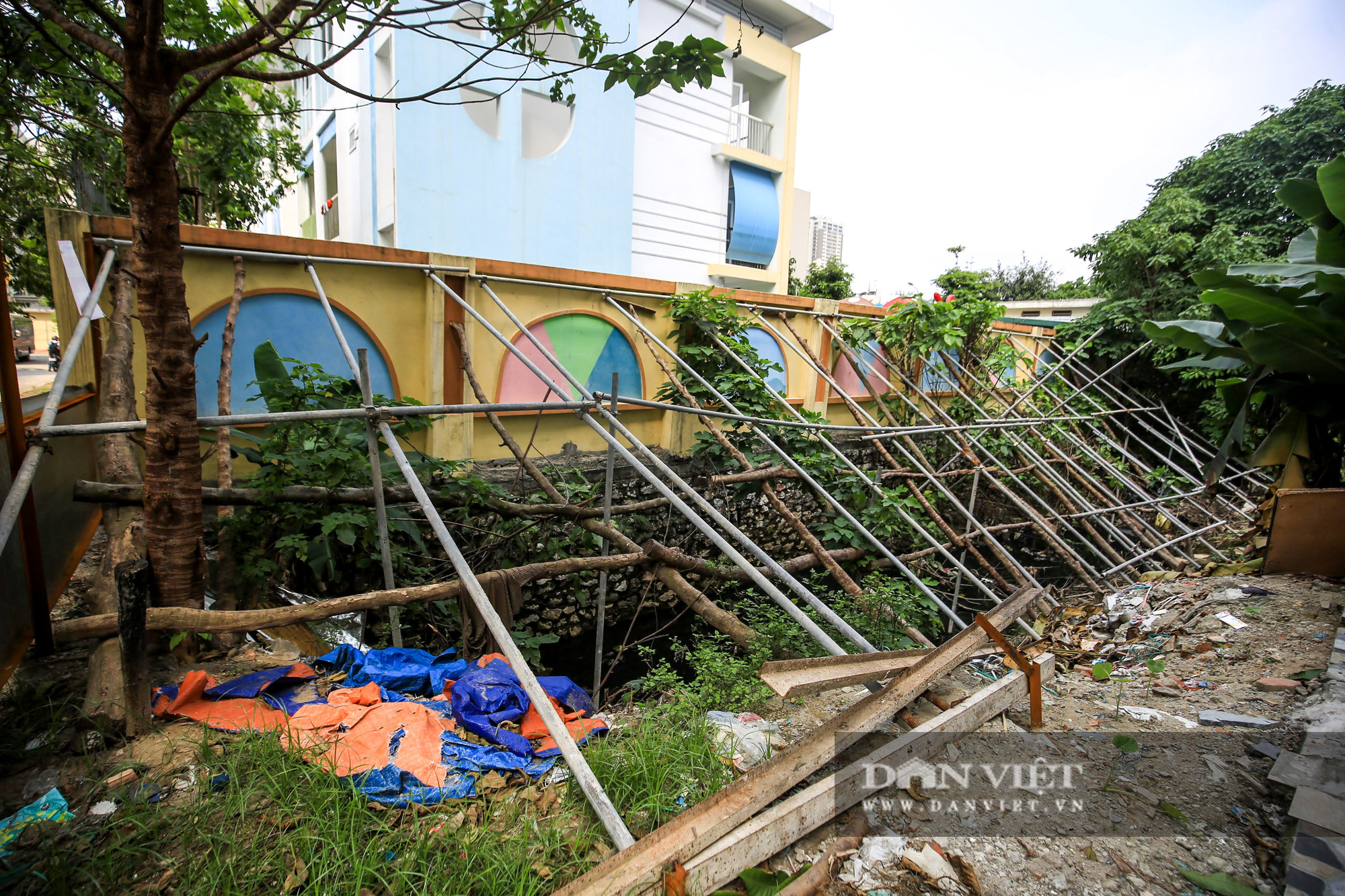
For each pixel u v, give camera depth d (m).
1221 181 11.80
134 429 2.93
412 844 2.02
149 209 2.74
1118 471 9.58
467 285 5.70
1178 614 4.80
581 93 10.48
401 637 4.33
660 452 7.32
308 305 5.11
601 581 4.59
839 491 6.54
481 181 9.55
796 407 7.79
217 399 4.75
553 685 3.13
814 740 2.40
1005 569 8.29
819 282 22.00
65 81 4.86
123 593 2.45
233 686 2.89
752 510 7.95
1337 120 10.73
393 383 5.57
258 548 3.76
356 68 9.73
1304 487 6.05
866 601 4.48
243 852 1.98
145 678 2.55
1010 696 3.13
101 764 2.35
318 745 2.39
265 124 9.71
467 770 2.41
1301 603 4.52
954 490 8.51
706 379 7.30
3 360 2.51
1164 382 12.20
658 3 11.98
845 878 2.05
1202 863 2.15
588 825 2.19
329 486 4.01
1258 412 7.35
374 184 9.27
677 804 2.31
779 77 14.80
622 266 11.57
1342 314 4.79
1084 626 5.24
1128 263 12.12
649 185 12.42
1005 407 9.98
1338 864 2.02
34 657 2.94
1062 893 2.02
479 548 5.09
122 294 4.24
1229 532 8.09
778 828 2.10
